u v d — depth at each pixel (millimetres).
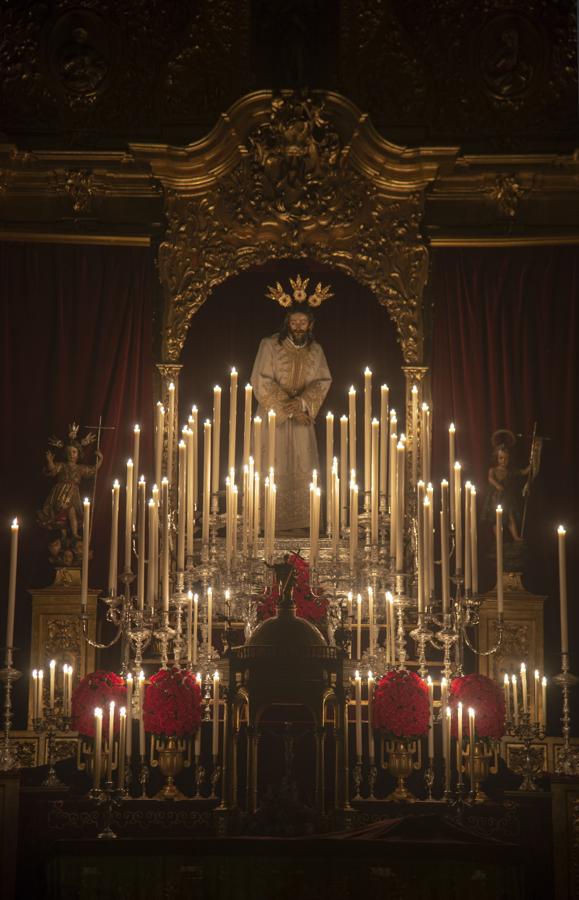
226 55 13461
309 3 13555
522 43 13555
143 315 13078
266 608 11164
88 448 12719
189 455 11594
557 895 9891
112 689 10656
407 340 12961
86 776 11414
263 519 12383
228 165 13172
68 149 13219
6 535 12500
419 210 13164
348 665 10828
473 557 10867
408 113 13469
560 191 13297
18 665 12180
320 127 13047
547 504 12594
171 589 12266
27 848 10281
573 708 12078
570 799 10016
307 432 12680
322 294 13117
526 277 13094
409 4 13609
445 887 8977
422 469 12125
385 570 10898
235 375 11625
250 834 9914
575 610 12344
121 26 13547
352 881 9000
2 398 12750
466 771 10945
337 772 10133
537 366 12883
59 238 13102
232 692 10156
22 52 13492
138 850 9070
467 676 10617
